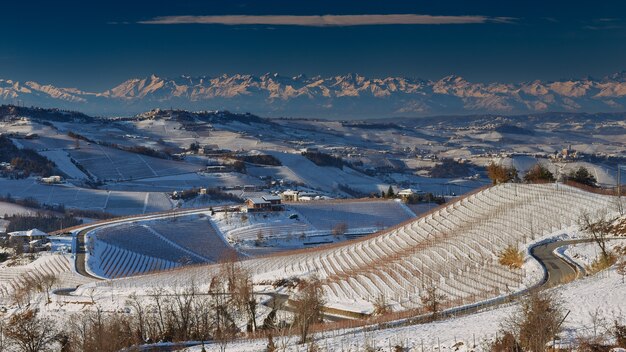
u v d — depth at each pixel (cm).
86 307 17325
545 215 18525
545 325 8206
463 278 14962
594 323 8500
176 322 14112
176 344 12194
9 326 15025
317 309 13175
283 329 11994
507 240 16912
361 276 17762
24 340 13775
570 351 7850
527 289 12081
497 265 15212
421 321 11375
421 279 15588
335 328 11912
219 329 13350
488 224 19325
